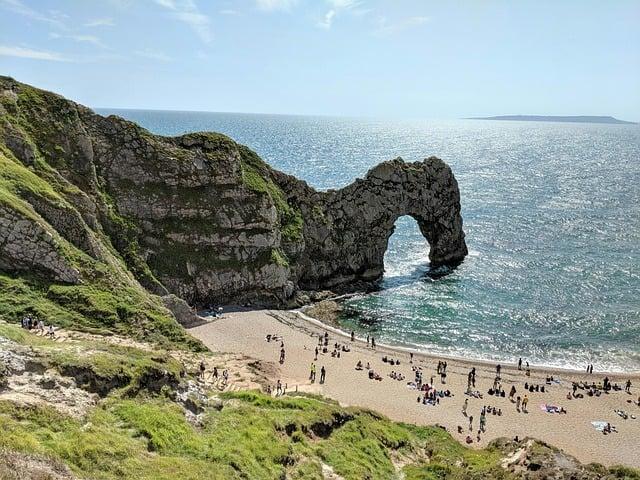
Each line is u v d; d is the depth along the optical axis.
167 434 23.19
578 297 79.56
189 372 42.62
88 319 48.84
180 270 69.81
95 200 67.00
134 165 72.31
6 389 21.27
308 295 79.50
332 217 88.12
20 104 68.69
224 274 72.19
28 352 24.38
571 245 106.56
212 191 75.31
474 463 34.41
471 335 67.31
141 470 19.25
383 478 28.98
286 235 81.06
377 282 87.38
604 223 124.81
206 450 23.41
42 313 46.16
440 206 96.06
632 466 40.25
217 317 67.00
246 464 23.20
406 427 42.59
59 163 66.62
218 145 79.12
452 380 54.66
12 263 50.12
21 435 17.58
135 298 54.81
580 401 50.97
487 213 135.50
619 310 74.69
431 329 68.88
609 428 45.66
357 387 51.19
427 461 35.62
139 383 26.42
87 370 24.81
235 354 53.84
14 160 60.38
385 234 92.25
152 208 71.19
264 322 67.00
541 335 67.44
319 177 189.62
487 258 98.69
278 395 42.91
